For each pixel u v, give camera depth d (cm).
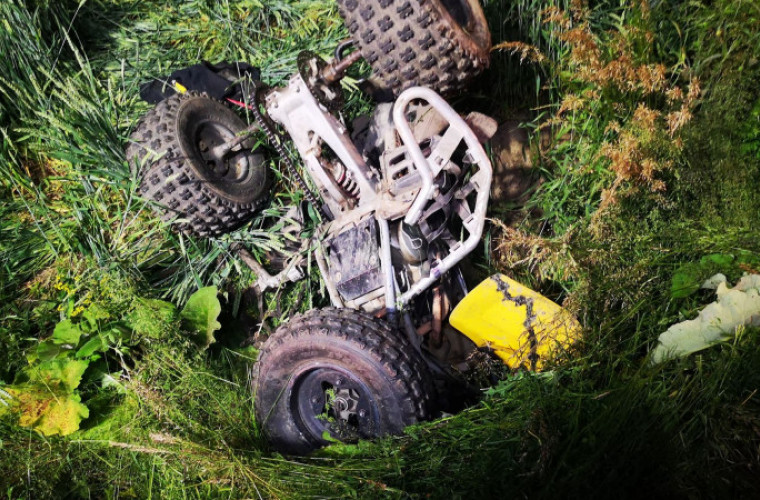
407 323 268
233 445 260
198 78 347
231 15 400
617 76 278
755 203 265
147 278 335
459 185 284
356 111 348
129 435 268
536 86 330
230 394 279
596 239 271
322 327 241
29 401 281
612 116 298
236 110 356
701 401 219
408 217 263
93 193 352
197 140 325
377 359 233
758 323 224
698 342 228
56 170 376
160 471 257
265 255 338
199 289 314
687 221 262
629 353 237
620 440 213
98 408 295
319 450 254
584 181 308
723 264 246
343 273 276
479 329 266
